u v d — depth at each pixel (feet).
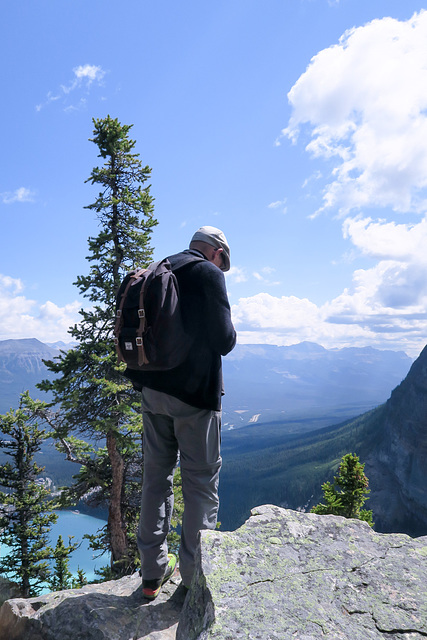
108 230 55.98
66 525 558.15
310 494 604.49
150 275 7.02
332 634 4.63
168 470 8.28
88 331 51.16
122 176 59.88
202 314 7.24
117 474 50.88
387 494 468.75
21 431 73.46
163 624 7.14
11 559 69.82
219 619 4.86
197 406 7.37
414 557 6.27
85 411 49.75
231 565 5.92
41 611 7.58
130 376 7.94
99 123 57.88
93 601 7.65
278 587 5.46
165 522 8.16
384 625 4.81
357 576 5.76
